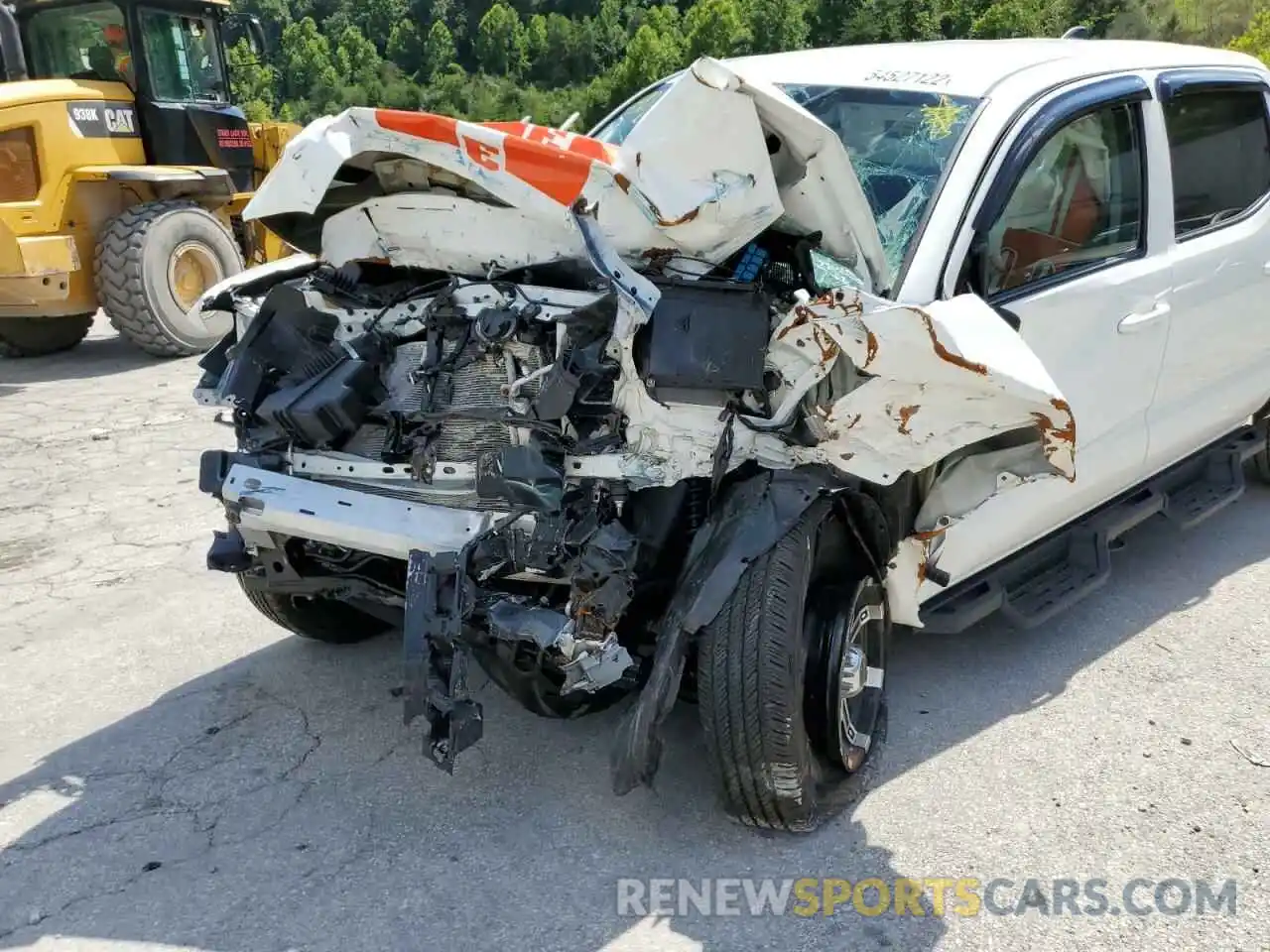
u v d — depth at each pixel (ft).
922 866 9.94
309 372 10.80
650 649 10.59
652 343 9.37
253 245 36.29
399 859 10.00
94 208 30.78
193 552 17.43
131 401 27.17
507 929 9.11
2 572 16.70
